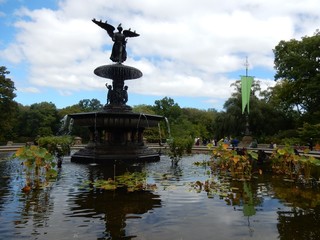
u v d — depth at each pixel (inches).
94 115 603.8
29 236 168.6
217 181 360.8
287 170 440.5
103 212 216.8
